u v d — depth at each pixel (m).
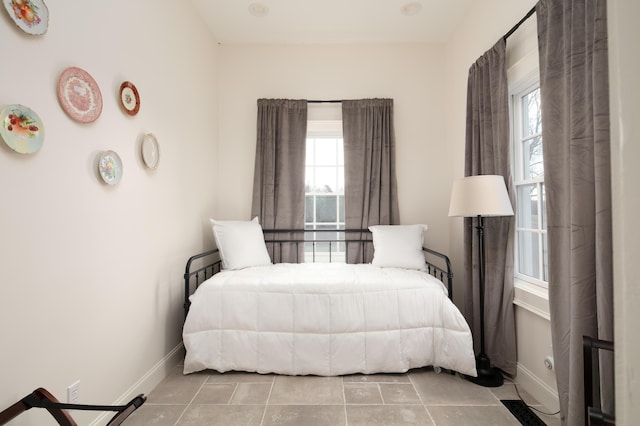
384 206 2.88
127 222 1.66
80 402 1.34
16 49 1.07
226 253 2.44
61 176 1.26
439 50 3.00
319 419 1.58
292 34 2.85
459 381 1.93
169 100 2.10
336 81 3.00
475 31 2.44
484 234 2.14
